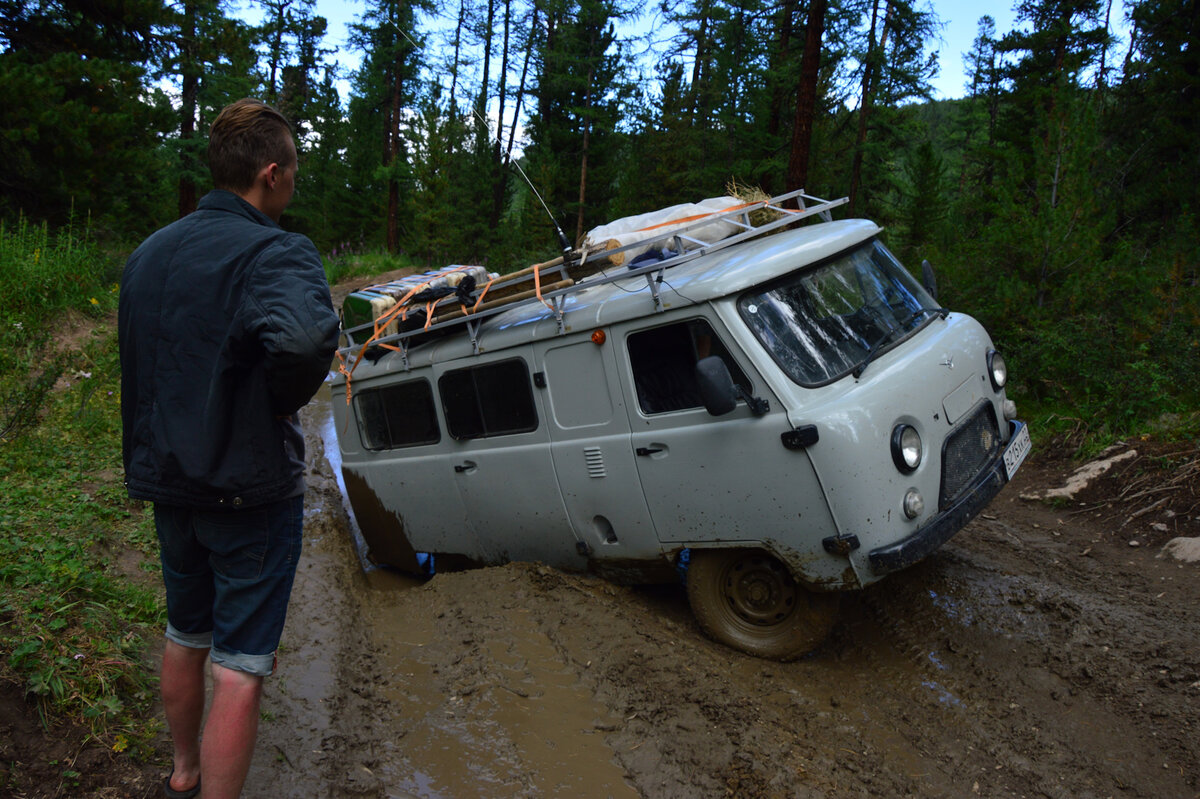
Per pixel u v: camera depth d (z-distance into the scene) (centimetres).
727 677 418
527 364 517
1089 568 555
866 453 393
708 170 2759
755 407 413
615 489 486
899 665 434
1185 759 336
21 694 301
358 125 4962
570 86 3781
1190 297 867
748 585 455
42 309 977
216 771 228
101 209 1584
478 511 575
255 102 247
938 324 488
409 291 629
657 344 452
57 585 378
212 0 2297
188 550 238
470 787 323
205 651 260
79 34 1639
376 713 382
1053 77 2867
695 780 326
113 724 308
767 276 429
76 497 559
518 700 392
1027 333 927
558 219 3603
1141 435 739
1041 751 351
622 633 455
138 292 230
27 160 1368
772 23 2472
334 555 622
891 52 2547
